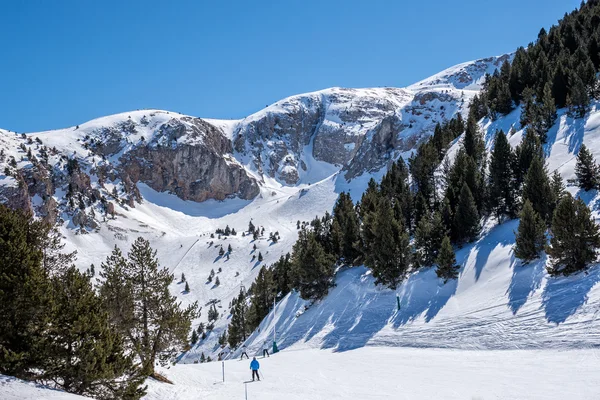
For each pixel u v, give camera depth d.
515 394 21.42
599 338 27.86
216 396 24.39
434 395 22.89
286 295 79.75
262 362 42.84
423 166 83.81
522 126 82.38
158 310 27.75
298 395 24.22
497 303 39.81
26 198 193.50
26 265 18.09
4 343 17.48
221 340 99.88
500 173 57.09
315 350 48.38
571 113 71.56
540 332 32.12
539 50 107.94
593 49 91.00
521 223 42.81
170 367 34.09
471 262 49.84
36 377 17.98
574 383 21.97
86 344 18.06
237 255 181.25
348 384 27.67
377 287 56.50
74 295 19.67
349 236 68.62
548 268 38.41
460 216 55.66
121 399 19.23
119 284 26.91
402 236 53.94
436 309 45.34
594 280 34.69
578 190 50.97
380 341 44.00
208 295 151.12
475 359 31.72
